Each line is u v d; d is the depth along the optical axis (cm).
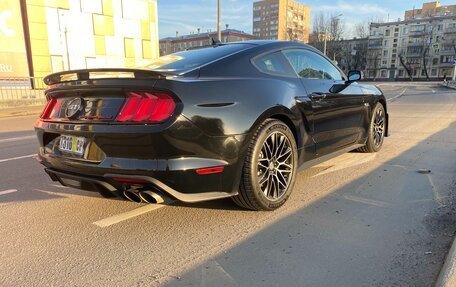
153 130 266
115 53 2945
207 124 284
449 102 1645
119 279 242
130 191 288
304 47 427
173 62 346
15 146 729
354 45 11556
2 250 285
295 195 386
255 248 278
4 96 1962
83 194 414
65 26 2620
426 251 263
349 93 461
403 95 2331
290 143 355
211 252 274
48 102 350
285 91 352
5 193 420
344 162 512
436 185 404
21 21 2417
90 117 296
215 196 302
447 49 10238
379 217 325
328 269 246
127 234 308
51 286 237
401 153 562
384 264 249
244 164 315
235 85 312
